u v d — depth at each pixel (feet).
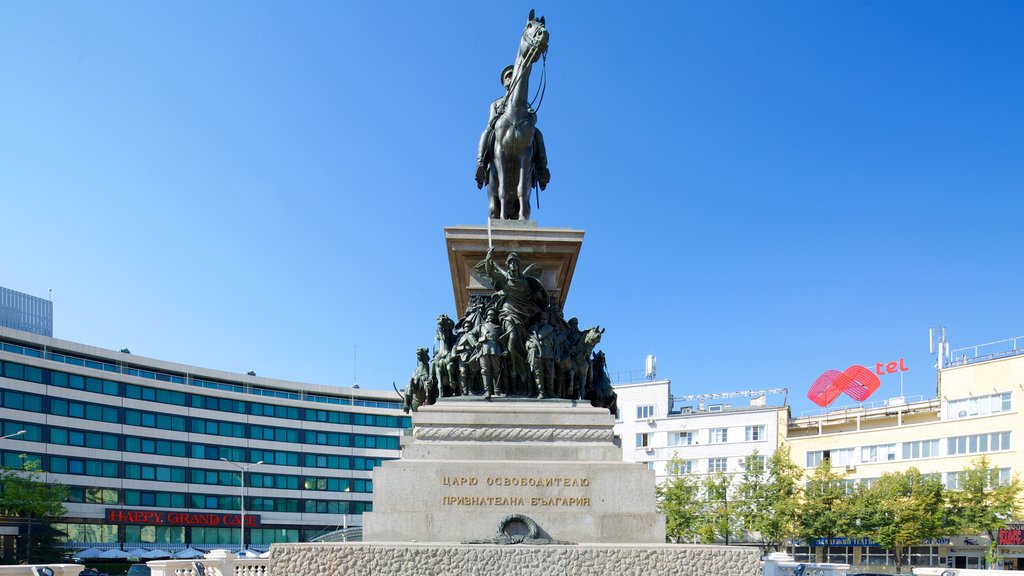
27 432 256.11
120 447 282.56
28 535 222.07
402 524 46.96
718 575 43.62
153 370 307.58
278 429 328.90
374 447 349.00
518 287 53.67
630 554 43.83
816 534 200.64
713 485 219.61
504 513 47.44
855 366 264.52
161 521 287.48
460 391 53.52
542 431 50.47
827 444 243.60
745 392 280.72
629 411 282.77
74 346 280.51
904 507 190.08
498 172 60.70
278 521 320.09
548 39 61.41
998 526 178.60
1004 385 204.85
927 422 220.02
